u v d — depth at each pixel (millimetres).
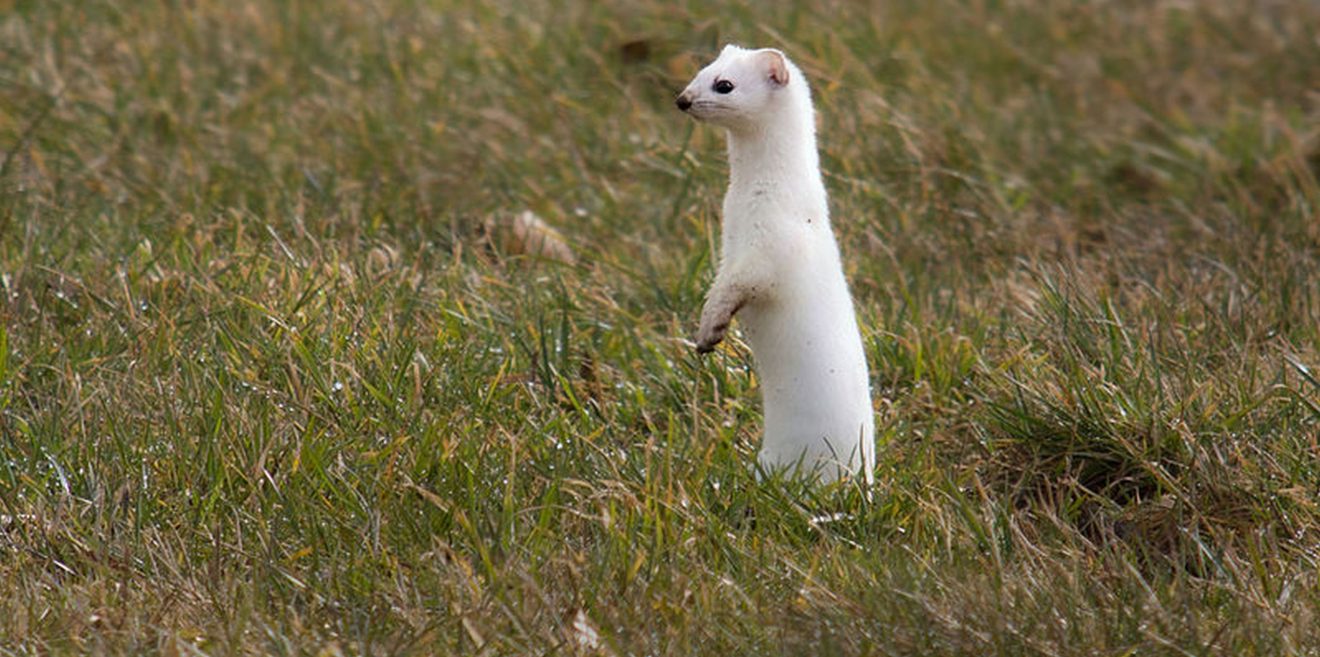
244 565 16703
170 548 17000
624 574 16219
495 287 23703
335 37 33750
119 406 19219
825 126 30031
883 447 19938
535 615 15562
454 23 34500
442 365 20625
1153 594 16031
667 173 28859
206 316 21344
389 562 16625
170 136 29562
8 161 26672
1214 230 27906
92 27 33344
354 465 18297
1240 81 35719
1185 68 36375
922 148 29922
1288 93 35188
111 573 16469
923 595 15719
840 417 17969
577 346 22125
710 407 20859
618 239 26375
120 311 21375
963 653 15062
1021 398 20047
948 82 34156
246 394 19562
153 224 25188
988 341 22828
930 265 26484
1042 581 16281
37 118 29016
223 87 31562
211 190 26953
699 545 17031
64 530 17094
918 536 17500
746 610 15852
